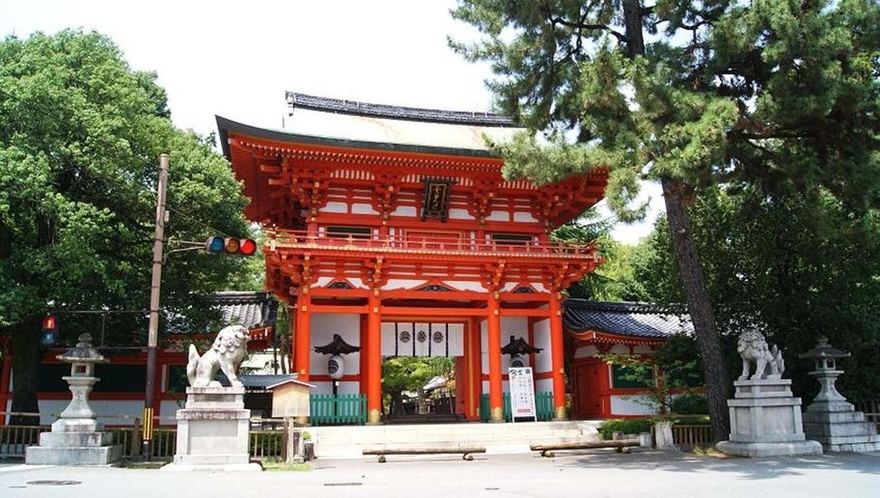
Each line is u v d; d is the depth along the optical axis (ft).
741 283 85.10
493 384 94.07
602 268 163.12
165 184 65.51
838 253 78.84
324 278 92.68
